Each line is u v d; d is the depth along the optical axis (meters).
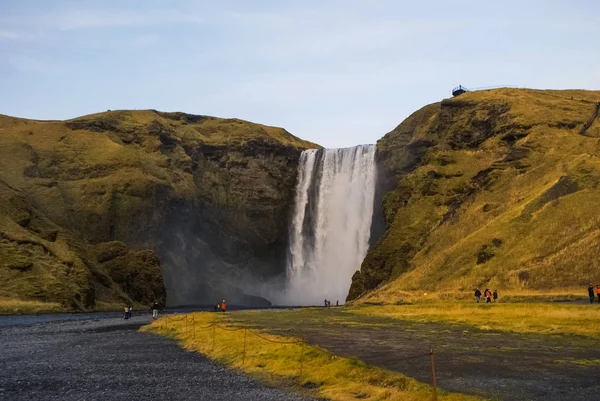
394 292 96.44
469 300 79.38
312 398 22.94
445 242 106.56
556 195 95.25
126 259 135.88
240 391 24.61
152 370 31.02
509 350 35.09
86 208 151.25
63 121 187.00
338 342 39.81
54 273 113.12
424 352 34.19
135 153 168.00
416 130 156.38
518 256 85.38
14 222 121.38
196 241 168.00
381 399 22.02
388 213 132.25
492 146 126.50
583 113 131.62
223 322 60.34
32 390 25.00
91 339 51.34
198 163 185.38
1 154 158.00
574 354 33.09
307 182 183.38
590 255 76.56
